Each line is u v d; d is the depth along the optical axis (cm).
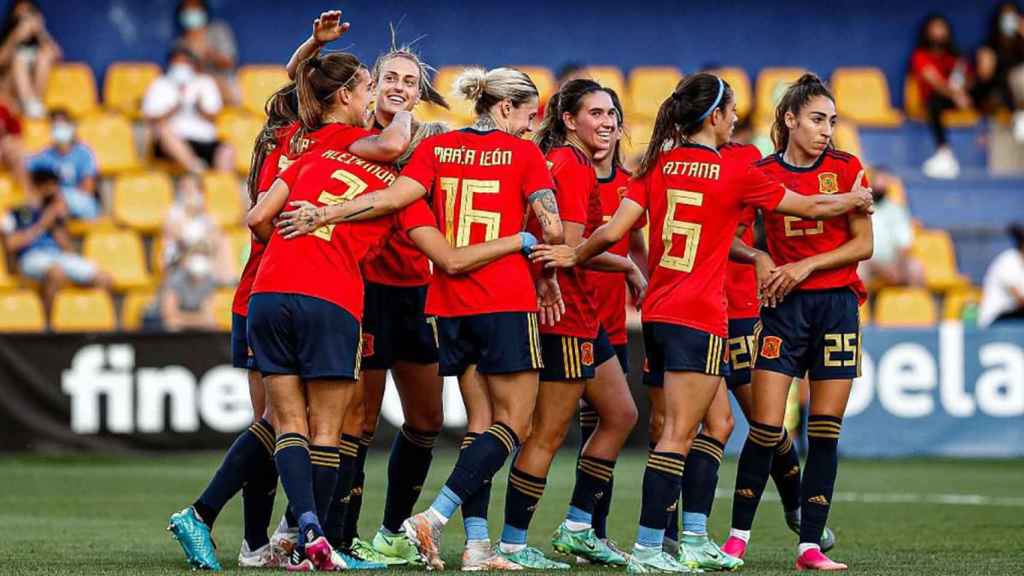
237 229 5781
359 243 2070
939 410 4838
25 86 6144
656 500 2077
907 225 5762
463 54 6888
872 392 4831
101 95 6606
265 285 2031
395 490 2353
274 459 2081
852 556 2384
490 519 3084
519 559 2180
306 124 2128
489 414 2162
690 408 2081
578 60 6938
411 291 2344
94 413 4644
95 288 5394
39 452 4622
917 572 2100
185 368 4675
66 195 5609
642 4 6950
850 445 4828
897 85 7000
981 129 6694
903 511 3291
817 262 2173
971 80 6781
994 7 6994
